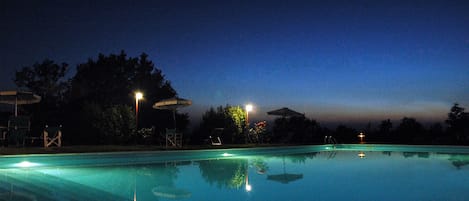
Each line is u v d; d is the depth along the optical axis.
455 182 7.26
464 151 15.66
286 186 6.78
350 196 5.89
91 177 7.56
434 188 6.60
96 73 20.97
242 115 19.00
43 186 6.38
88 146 13.11
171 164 10.12
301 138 20.20
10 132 11.45
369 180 7.50
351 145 18.41
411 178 7.82
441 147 16.20
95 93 20.41
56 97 20.17
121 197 5.70
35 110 18.64
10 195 5.55
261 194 6.05
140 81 21.59
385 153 15.03
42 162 9.07
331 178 7.77
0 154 9.05
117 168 9.05
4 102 12.72
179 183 7.05
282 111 17.38
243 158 12.25
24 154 9.02
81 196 5.67
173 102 14.48
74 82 20.77
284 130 20.12
